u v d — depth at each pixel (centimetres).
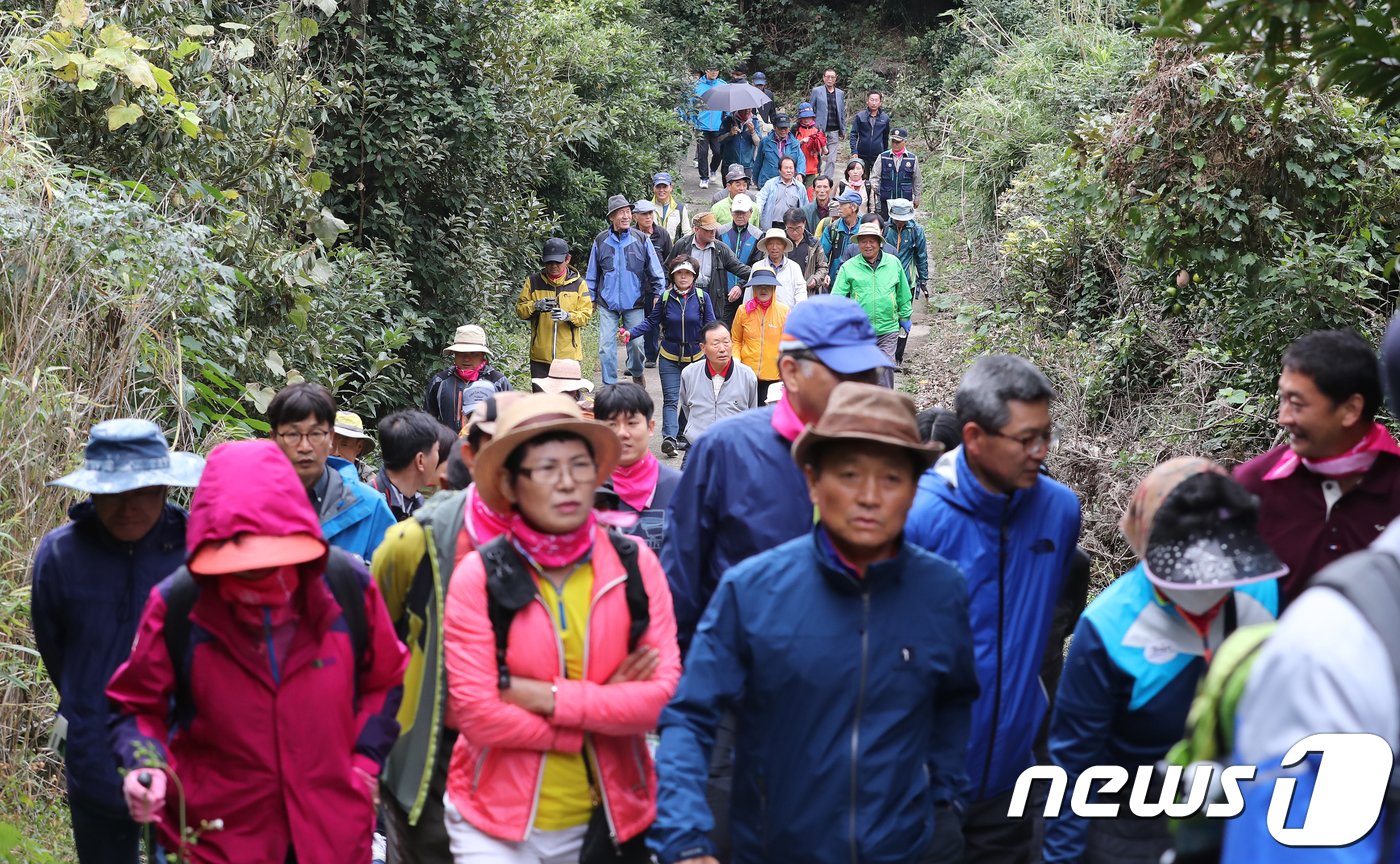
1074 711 342
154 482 407
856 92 3300
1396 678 167
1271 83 429
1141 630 332
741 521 396
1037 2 1934
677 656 367
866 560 309
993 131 1694
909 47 3272
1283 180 755
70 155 839
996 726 391
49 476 599
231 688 349
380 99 1227
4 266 642
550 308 1325
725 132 2553
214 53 903
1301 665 171
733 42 3250
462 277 1337
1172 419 882
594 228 2002
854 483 298
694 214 2344
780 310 1240
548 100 1538
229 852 352
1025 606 391
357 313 1059
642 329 1445
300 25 991
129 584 420
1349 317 752
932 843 324
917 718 314
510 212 1505
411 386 1202
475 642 346
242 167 924
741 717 321
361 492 535
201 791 354
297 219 962
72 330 657
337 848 360
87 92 844
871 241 1302
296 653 355
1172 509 319
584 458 346
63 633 427
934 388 1304
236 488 342
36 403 600
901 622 310
